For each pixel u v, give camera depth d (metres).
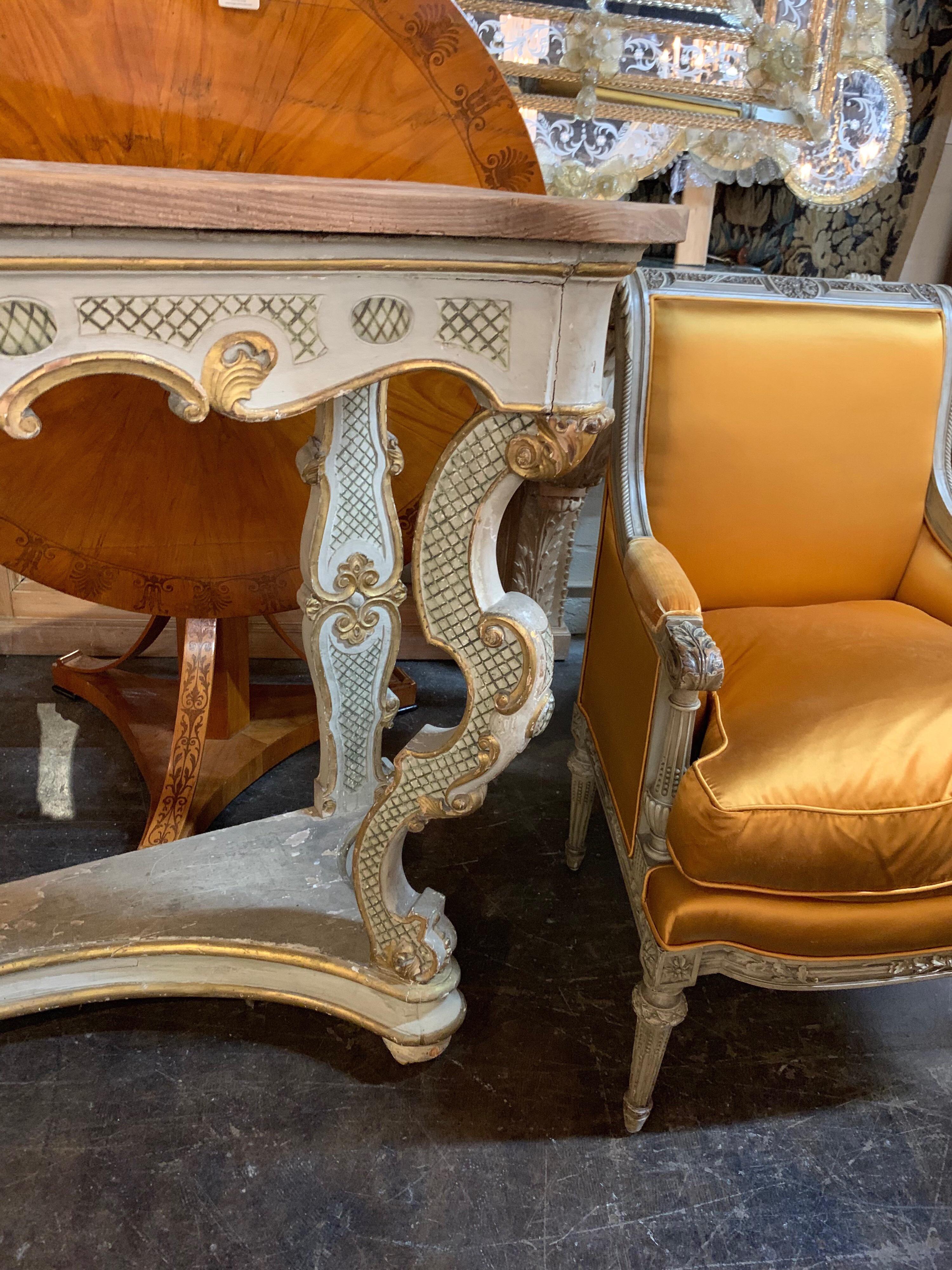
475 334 0.81
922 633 1.32
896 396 1.44
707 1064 1.28
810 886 1.01
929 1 1.77
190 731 1.59
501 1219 1.06
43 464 1.39
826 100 1.62
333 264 0.73
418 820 1.10
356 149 1.14
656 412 1.34
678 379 1.34
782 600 1.48
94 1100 1.17
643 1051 1.12
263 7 1.01
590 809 1.57
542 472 0.88
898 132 1.68
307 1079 1.22
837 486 1.43
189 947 1.23
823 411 1.40
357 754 1.47
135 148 1.08
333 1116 1.17
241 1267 1.00
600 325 0.84
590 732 1.48
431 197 0.70
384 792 1.12
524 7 1.44
